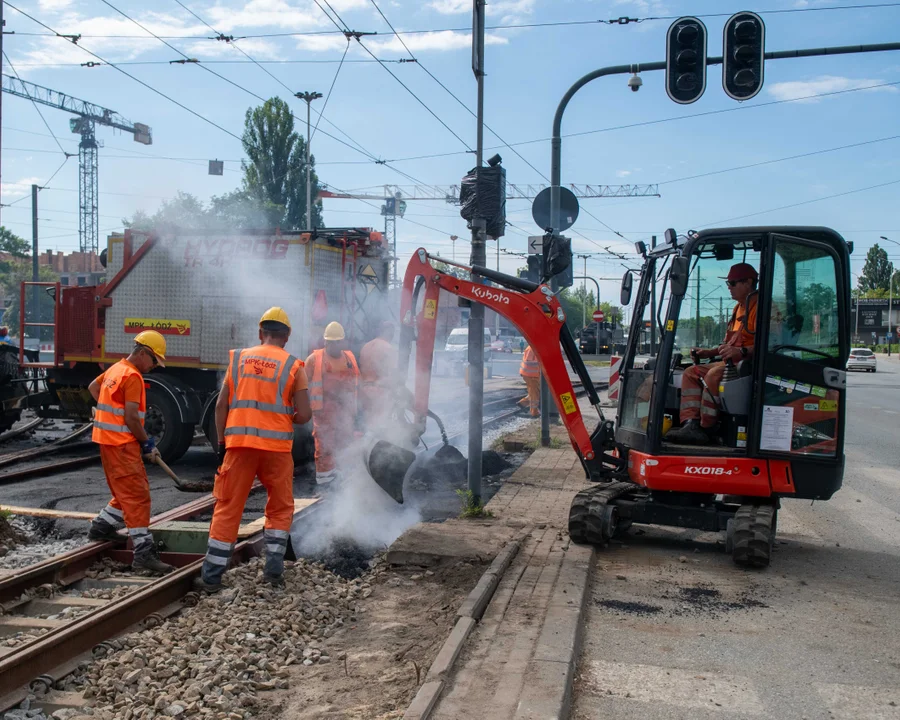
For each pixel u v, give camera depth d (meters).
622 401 7.89
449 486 9.96
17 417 13.55
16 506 8.32
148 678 4.26
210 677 4.28
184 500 8.88
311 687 4.33
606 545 7.25
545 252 7.92
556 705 3.81
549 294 7.53
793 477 6.75
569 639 4.68
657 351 7.43
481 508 8.05
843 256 6.81
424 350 7.66
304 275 10.62
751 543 6.49
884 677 4.51
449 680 4.12
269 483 5.81
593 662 4.68
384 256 12.37
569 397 7.57
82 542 7.09
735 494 6.92
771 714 4.05
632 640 5.02
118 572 6.36
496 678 4.14
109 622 4.95
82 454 12.13
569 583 5.81
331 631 5.16
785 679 4.46
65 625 4.74
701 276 7.60
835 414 6.77
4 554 6.71
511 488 9.58
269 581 5.73
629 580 6.27
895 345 93.75
